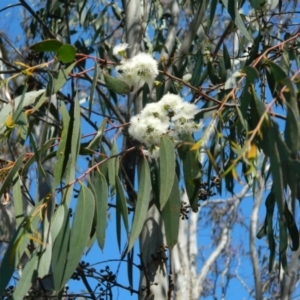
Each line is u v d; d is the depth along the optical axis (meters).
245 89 2.89
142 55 3.06
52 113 3.97
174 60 4.19
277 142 2.62
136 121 2.88
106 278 3.75
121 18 5.80
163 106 2.86
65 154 2.99
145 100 3.72
